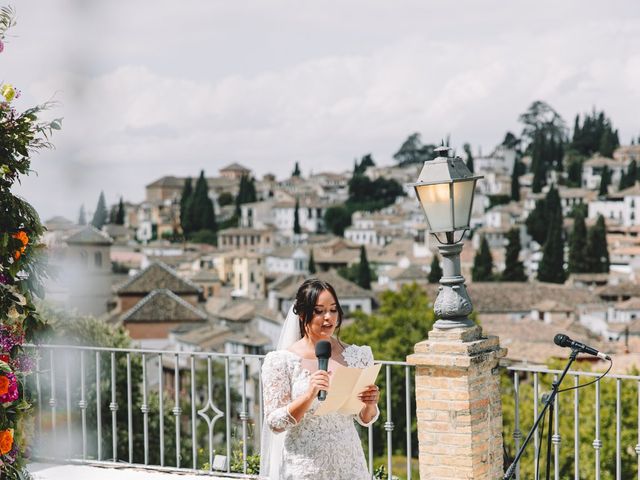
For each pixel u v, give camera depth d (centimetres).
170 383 5166
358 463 518
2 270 572
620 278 15112
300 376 514
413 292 6312
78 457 812
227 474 747
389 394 714
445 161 705
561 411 3591
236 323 11431
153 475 754
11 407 579
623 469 3488
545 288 12019
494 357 718
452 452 695
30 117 563
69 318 1820
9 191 576
